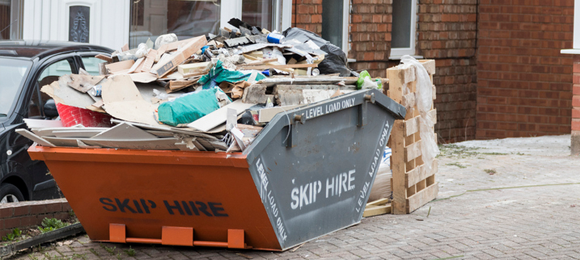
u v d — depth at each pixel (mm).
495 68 14344
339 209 5855
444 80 13836
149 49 5695
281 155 4930
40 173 6469
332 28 12227
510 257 5125
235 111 4570
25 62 6629
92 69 7434
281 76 5535
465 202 7277
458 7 13859
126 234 5387
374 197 6926
